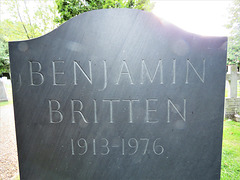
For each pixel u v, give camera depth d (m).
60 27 1.25
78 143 1.36
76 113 1.33
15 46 1.25
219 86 1.34
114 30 1.27
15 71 1.28
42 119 1.33
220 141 1.39
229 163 2.12
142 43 1.29
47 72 1.29
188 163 1.40
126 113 1.35
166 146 1.39
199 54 1.31
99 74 1.31
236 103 4.02
